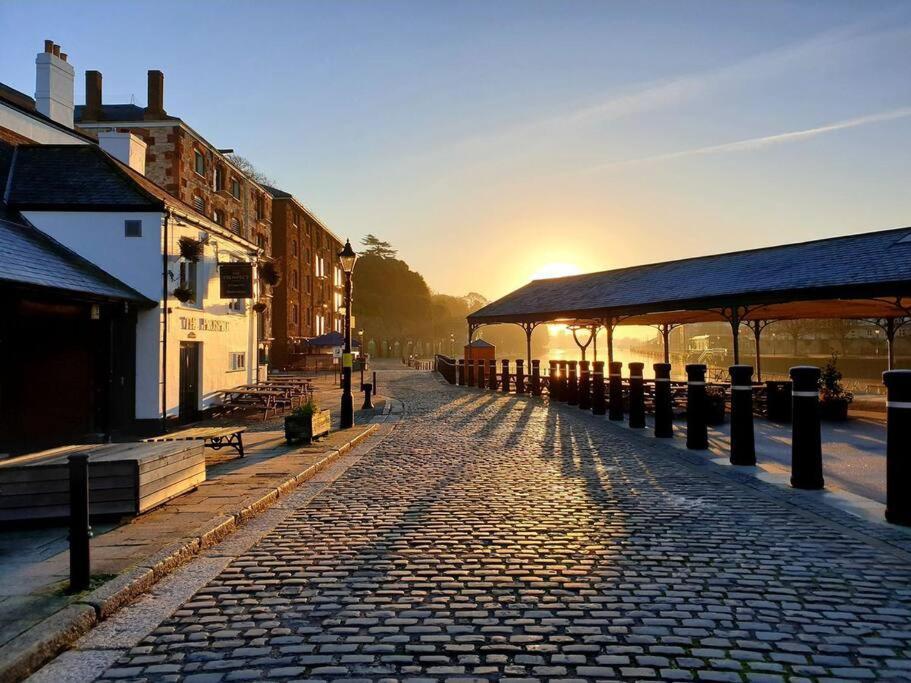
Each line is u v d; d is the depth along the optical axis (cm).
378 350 9162
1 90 2130
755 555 507
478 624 379
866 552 514
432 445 1166
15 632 351
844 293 1464
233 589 445
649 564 486
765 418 1638
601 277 2677
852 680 309
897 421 600
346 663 331
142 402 1411
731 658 333
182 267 1538
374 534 579
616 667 324
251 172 6044
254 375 2169
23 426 1148
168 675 322
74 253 1409
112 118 3027
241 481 799
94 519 598
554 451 1079
